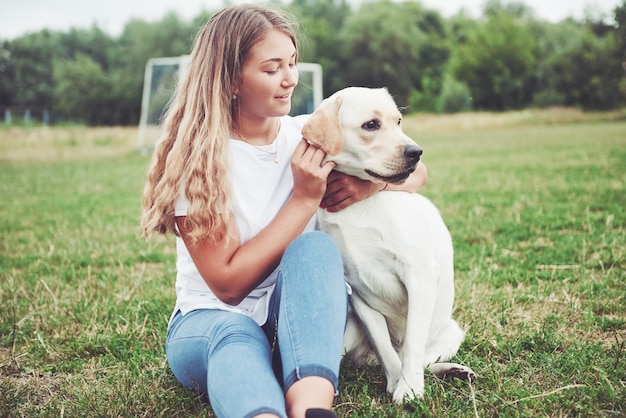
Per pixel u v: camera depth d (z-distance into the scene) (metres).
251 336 1.85
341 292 1.91
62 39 56.56
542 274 3.63
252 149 2.21
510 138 17.09
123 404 2.20
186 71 2.27
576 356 2.43
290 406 1.70
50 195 8.92
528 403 2.11
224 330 1.88
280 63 2.14
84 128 27.59
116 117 43.62
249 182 2.20
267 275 2.11
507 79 37.16
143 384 2.38
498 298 3.22
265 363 1.75
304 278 1.90
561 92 32.59
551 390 2.22
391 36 44.06
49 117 44.56
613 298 3.16
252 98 2.17
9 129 25.88
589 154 10.47
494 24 39.22
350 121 2.38
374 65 44.09
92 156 17.14
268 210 2.22
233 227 2.10
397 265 2.34
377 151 2.36
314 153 2.19
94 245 5.14
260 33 2.11
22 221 6.61
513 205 5.95
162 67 20.28
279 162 2.27
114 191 9.12
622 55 31.70
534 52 40.31
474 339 2.74
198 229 2.03
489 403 2.12
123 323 3.17
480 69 37.88
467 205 6.14
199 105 2.16
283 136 2.34
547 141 14.84
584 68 31.97
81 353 2.85
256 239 2.09
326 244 2.00
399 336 2.61
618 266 3.75
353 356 2.58
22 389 2.44
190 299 2.21
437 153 13.28
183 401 2.22
